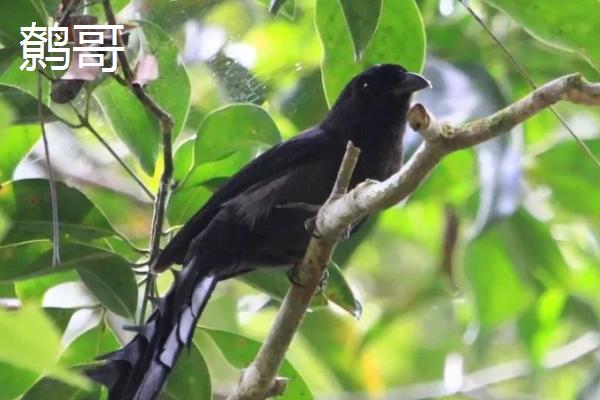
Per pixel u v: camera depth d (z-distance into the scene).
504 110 6.10
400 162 10.21
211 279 8.95
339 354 14.12
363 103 9.98
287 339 7.55
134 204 12.40
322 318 13.84
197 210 9.37
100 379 7.25
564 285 14.20
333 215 7.02
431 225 15.91
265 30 13.15
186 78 9.16
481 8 13.20
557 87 5.95
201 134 9.07
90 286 8.34
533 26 9.02
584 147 8.65
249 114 9.06
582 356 15.34
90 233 8.55
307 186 9.54
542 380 15.52
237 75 11.59
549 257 14.02
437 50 12.62
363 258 16.94
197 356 8.69
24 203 8.42
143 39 8.42
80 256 8.26
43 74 7.83
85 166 13.38
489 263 14.12
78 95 9.17
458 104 11.21
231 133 9.11
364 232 10.70
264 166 9.44
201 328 9.20
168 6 10.59
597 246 15.17
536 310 14.48
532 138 14.27
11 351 3.90
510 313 14.27
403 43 9.47
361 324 16.72
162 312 8.05
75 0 7.81
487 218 11.45
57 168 12.97
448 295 14.20
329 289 9.01
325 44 9.56
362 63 9.58
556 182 13.88
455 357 15.73
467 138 6.12
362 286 16.97
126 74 7.96
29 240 8.41
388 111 9.96
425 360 17.12
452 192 13.95
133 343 7.51
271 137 9.14
